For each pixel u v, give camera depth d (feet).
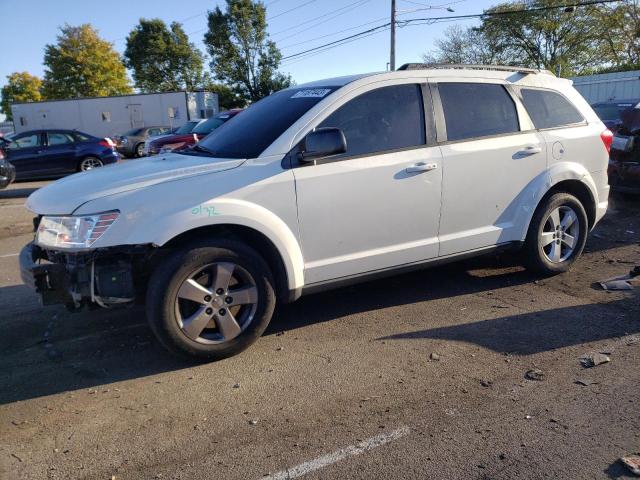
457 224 15.57
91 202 11.68
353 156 13.78
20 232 29.68
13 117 111.86
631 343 13.12
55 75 194.18
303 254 13.39
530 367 12.15
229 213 12.17
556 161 17.13
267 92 185.78
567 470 8.75
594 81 83.05
